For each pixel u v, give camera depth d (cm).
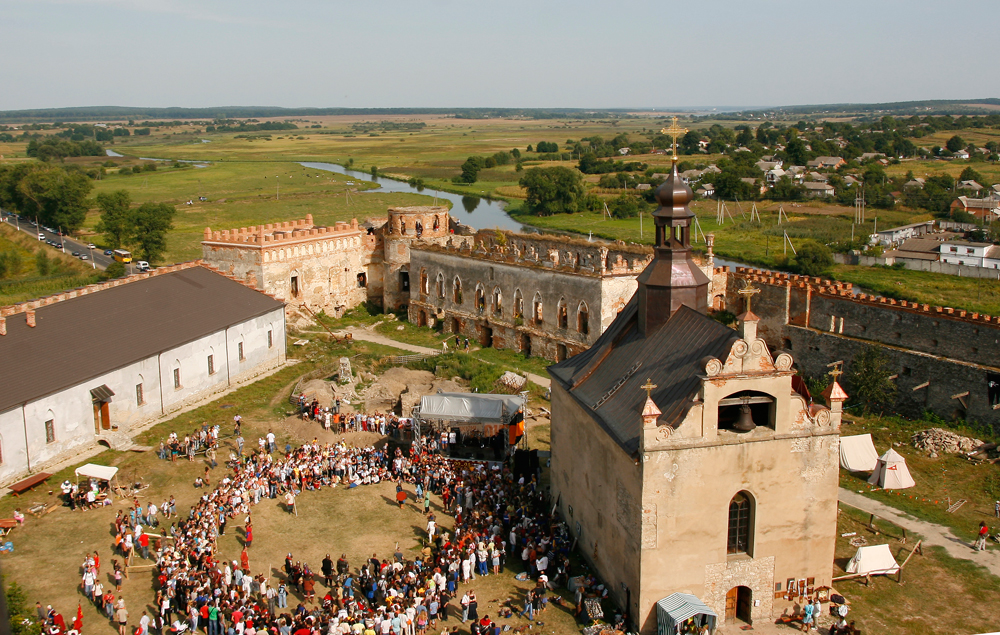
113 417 6912
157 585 4806
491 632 4184
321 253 10944
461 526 5431
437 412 6756
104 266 16050
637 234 19188
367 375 8769
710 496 4147
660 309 4947
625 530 4328
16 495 5862
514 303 9512
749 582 4288
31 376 6262
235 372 8425
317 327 10625
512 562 5109
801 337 8519
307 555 5166
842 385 7994
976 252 15062
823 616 4344
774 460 4197
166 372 7488
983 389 6875
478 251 9900
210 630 4266
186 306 8131
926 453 6569
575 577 4750
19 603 4209
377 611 4425
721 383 4053
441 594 4494
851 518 5553
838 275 14538
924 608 4491
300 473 6166
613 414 4597
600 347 5375
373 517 5697
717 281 9506
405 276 11394
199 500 5919
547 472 6450
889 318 7762
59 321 6994
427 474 6062
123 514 5600
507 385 8112
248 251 10138
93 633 4350
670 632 4081
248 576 4678
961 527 5444
